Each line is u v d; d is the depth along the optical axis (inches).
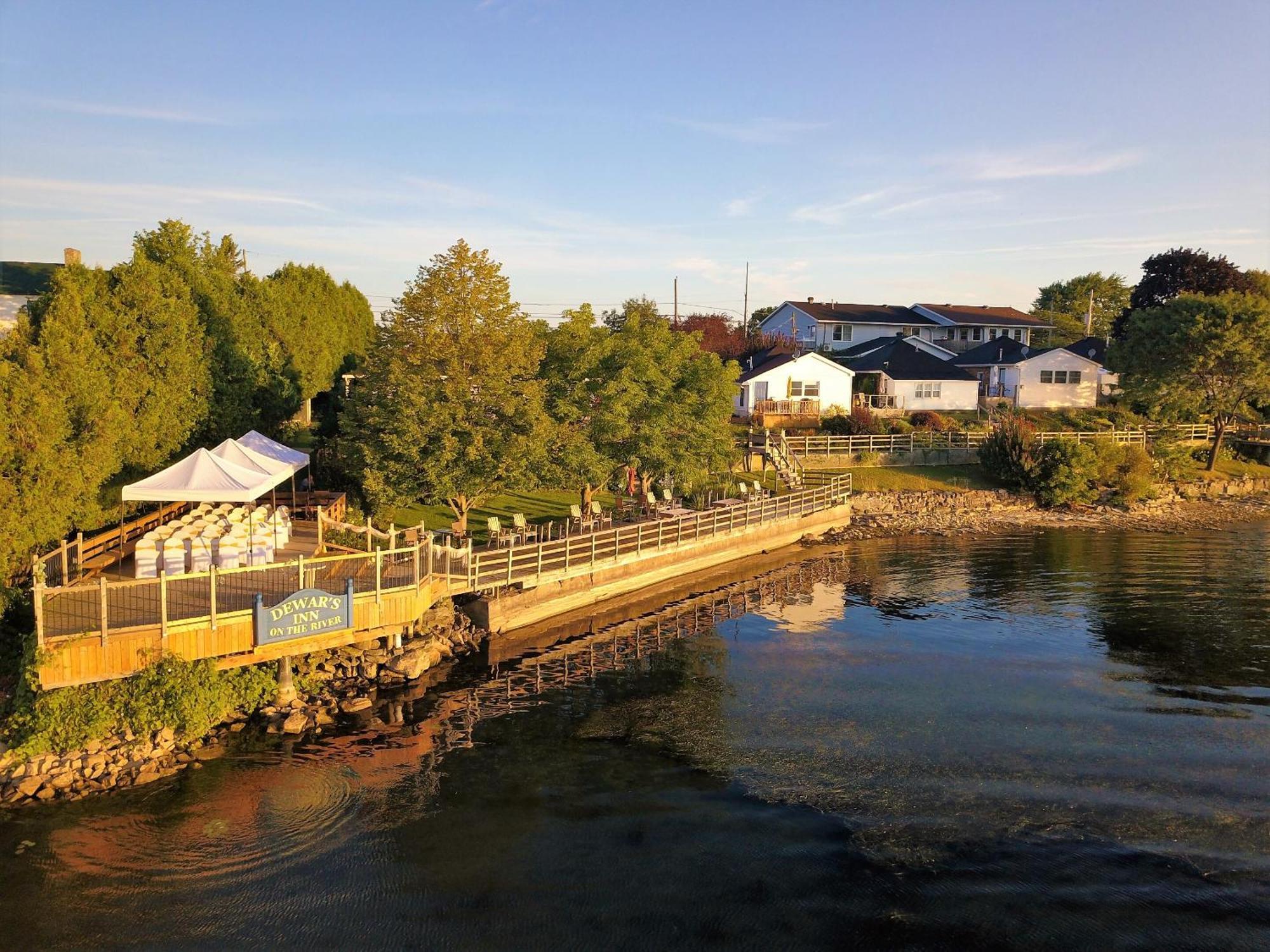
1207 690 855.7
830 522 1729.8
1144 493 2033.7
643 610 1151.6
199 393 1137.4
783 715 790.5
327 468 1457.9
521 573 1025.5
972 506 1953.7
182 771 646.5
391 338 1087.0
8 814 578.9
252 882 522.0
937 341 3449.8
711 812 612.7
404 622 786.8
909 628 1075.9
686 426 1357.0
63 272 908.6
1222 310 2306.8
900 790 647.8
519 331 1102.4
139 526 963.3
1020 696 840.3
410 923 487.8
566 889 521.0
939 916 498.0
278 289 1856.5
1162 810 616.7
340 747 698.8
